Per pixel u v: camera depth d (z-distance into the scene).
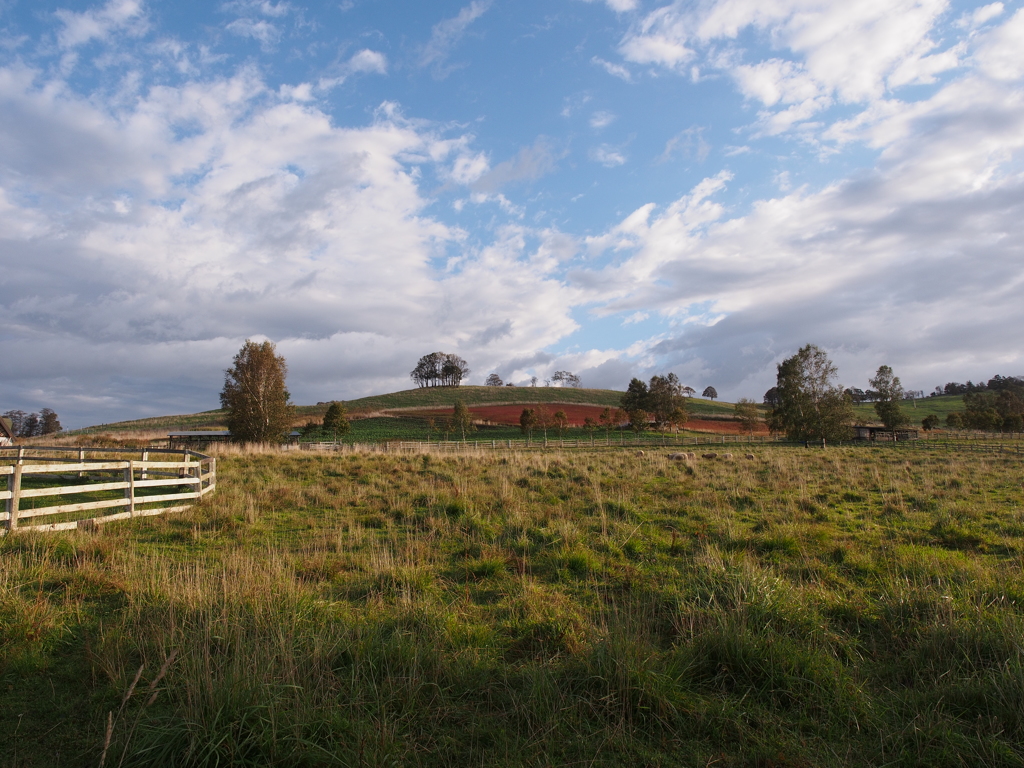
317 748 3.32
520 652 4.92
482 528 9.95
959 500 13.41
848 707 3.95
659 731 3.71
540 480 16.94
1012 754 3.37
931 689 4.22
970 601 5.53
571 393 132.12
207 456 13.77
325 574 7.09
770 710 3.97
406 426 87.62
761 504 12.68
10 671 4.36
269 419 45.47
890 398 80.75
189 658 4.17
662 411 96.12
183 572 6.75
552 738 3.60
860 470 20.78
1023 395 114.12
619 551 8.38
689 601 5.77
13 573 6.21
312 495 13.44
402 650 4.48
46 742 3.55
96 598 5.94
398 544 8.89
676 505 12.38
